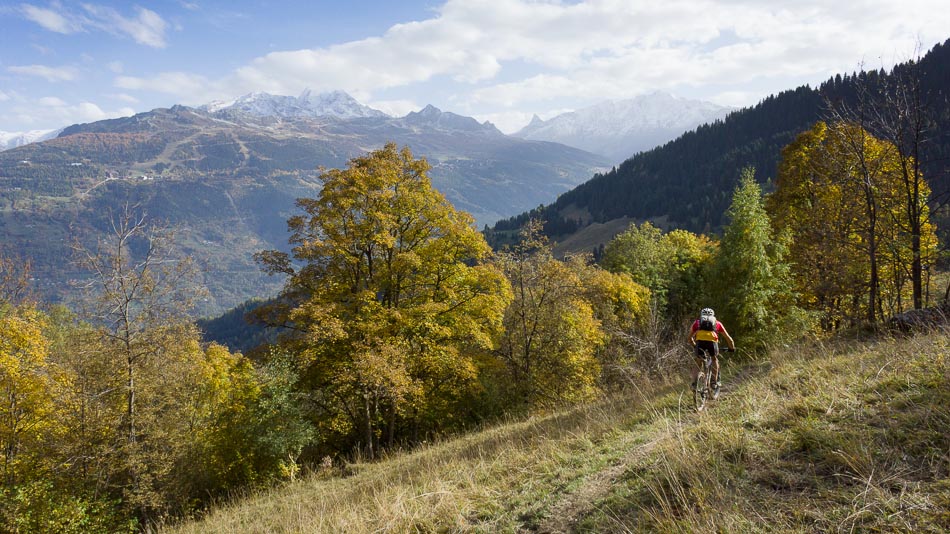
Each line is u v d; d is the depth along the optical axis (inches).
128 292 681.6
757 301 964.6
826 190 921.5
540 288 1126.4
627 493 191.6
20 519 547.8
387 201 850.8
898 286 785.6
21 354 738.2
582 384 1005.8
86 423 646.5
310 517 330.3
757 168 6884.8
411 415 913.5
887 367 242.8
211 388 839.1
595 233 7263.8
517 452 329.7
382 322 794.8
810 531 132.6
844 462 159.9
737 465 178.4
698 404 282.8
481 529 210.4
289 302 866.8
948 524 118.3
